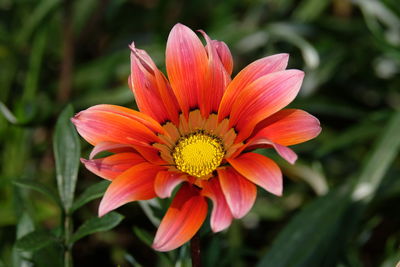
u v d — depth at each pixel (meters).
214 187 0.29
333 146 0.44
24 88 0.49
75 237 0.32
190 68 0.31
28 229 0.35
